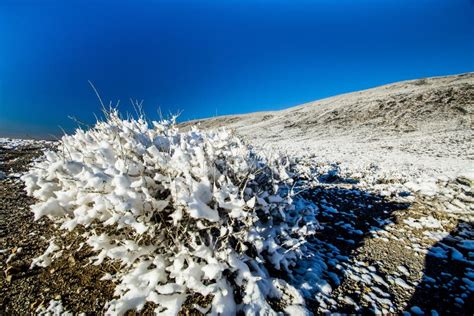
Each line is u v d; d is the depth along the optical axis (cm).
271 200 325
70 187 315
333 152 1616
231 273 257
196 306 229
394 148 1866
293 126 4025
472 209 506
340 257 348
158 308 228
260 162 404
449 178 721
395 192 620
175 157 304
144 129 425
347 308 261
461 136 2159
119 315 224
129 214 248
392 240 400
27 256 321
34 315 238
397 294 286
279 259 290
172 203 280
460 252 370
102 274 283
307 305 259
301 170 816
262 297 244
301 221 369
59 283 274
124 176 276
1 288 269
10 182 640
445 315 260
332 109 4394
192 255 252
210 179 305
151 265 270
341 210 513
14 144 1312
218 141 392
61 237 356
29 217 433
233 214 262
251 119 5900
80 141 409
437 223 450
